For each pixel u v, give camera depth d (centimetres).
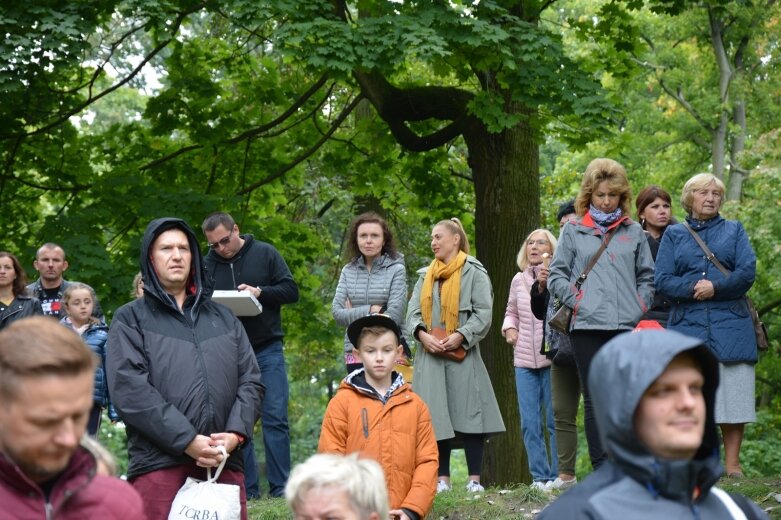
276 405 837
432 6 1120
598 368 250
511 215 1257
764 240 2131
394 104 1323
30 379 235
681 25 2536
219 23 1725
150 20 1177
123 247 1395
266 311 842
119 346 513
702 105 2561
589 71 1293
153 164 1498
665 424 246
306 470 309
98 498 267
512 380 1238
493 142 1271
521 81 1138
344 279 834
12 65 1088
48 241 1284
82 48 1124
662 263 734
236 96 1567
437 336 790
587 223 689
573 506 251
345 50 1065
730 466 744
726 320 718
